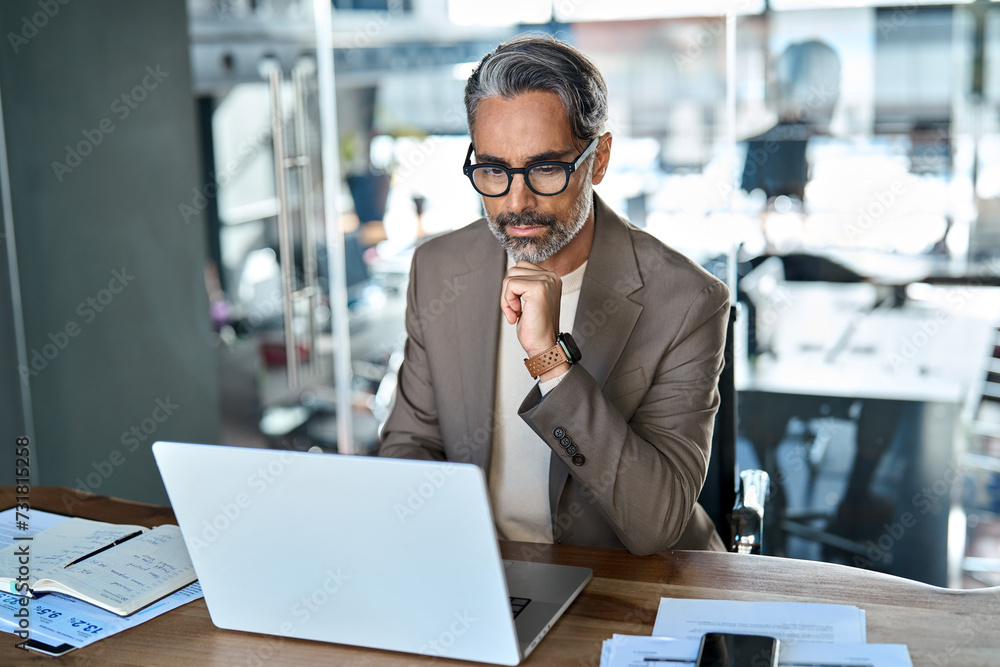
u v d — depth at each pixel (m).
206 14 2.97
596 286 1.43
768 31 2.87
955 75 2.76
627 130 3.04
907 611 1.01
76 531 1.31
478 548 0.88
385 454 1.58
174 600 1.12
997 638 0.95
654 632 0.98
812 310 2.92
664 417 1.38
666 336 1.40
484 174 1.33
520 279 1.27
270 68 3.12
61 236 2.71
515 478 1.50
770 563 1.16
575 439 1.23
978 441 2.81
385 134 3.24
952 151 2.79
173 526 1.32
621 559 1.19
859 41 2.80
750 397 2.95
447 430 1.52
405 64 3.19
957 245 2.81
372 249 3.30
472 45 3.14
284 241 3.23
